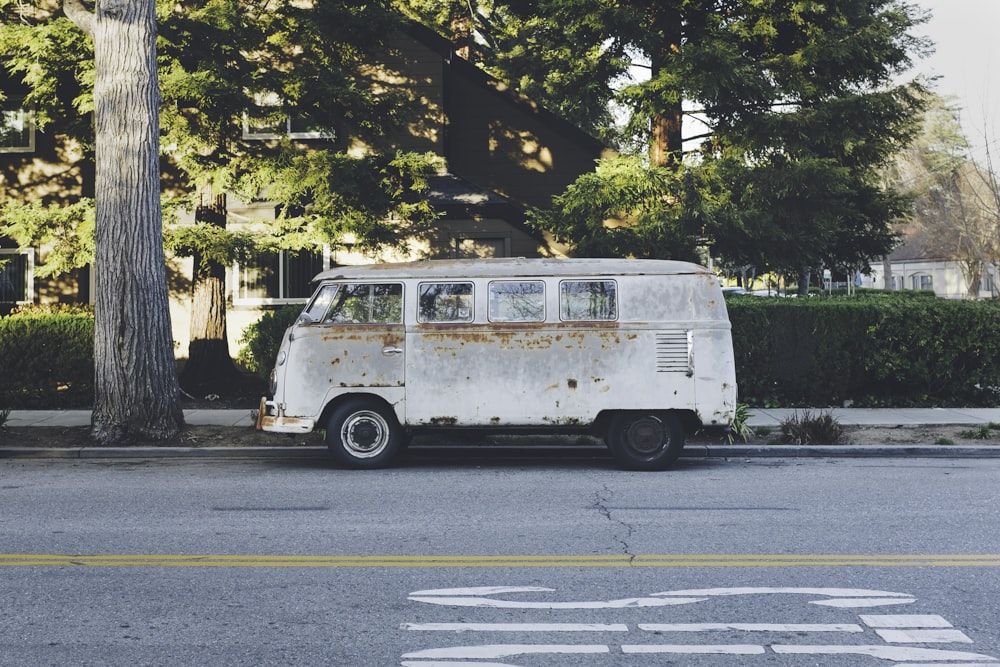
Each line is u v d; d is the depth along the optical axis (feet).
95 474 37.93
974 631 17.92
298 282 74.95
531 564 22.89
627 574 21.94
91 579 21.68
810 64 61.00
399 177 61.26
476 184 77.15
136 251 45.03
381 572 22.22
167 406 45.57
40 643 17.37
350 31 61.21
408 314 38.73
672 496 32.27
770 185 59.11
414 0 103.60
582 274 38.55
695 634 17.80
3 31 55.93
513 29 109.29
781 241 60.54
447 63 77.56
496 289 38.68
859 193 70.95
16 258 75.87
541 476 36.94
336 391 38.63
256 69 61.72
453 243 73.82
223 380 63.31
